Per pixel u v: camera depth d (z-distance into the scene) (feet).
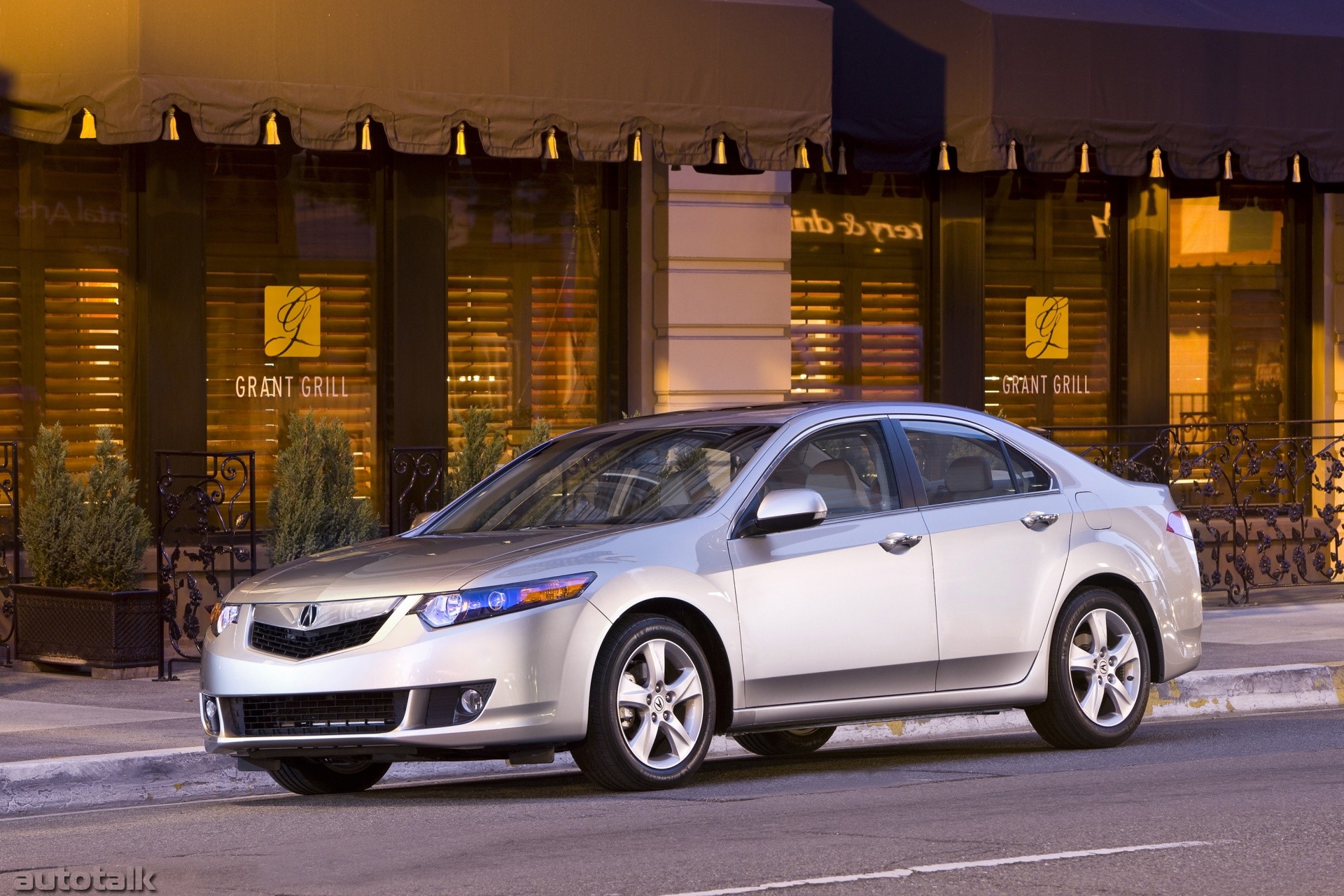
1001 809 53.11
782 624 60.08
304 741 55.83
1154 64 104.88
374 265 108.27
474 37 90.79
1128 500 70.08
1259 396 130.93
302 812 57.47
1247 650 92.58
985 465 67.00
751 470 61.67
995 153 101.91
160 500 88.94
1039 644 65.82
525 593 55.57
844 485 63.36
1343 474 120.98
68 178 102.94
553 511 63.57
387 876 45.24
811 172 118.62
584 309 113.29
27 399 102.27
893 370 120.88
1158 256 123.44
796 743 72.08
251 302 105.91
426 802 58.75
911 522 63.72
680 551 58.70
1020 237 124.06
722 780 61.31
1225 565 126.62
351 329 107.86
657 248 113.09
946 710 64.03
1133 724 68.33
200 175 102.32
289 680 55.62
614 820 52.54
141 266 103.50
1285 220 131.64
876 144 102.83
